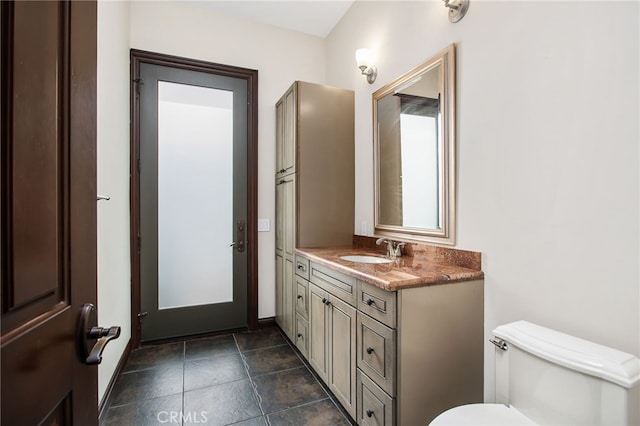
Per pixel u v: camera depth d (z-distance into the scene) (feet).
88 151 2.34
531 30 4.38
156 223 8.90
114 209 6.65
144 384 6.70
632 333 3.39
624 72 3.43
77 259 2.17
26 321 1.62
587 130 3.76
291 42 10.41
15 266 1.52
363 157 8.59
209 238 9.56
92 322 2.34
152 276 8.86
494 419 3.59
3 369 1.42
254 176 9.87
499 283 4.85
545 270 4.22
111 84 6.43
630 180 3.40
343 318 5.71
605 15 3.59
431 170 6.16
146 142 8.75
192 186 9.37
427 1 6.28
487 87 5.03
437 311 4.69
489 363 4.99
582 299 3.82
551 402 3.41
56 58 1.91
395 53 7.25
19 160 1.56
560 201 4.05
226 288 9.73
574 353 3.27
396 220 7.26
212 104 9.54
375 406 4.77
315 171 8.60
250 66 9.89
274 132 10.21
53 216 1.88
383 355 4.60
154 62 8.76
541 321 4.27
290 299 8.75
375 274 4.90
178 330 9.18
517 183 4.58
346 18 9.43
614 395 2.96
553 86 4.12
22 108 1.58
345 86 9.49
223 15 9.57
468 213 5.38
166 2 8.96
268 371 7.28
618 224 3.50
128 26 8.31
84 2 2.28
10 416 1.47
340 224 8.86
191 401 6.12
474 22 5.24
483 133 5.10
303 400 6.17
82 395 2.23
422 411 4.57
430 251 6.09
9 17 1.49
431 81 6.14
